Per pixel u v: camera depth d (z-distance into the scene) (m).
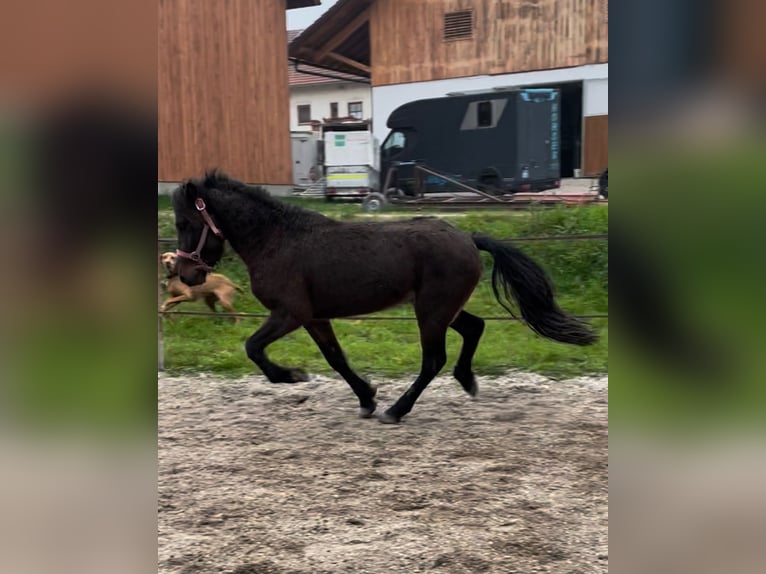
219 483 3.06
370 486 3.01
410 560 2.31
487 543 2.43
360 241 3.86
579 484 2.98
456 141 12.11
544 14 12.80
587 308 6.71
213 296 6.42
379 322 6.64
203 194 3.95
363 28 15.09
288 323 3.92
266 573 2.24
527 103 11.71
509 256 4.03
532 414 4.12
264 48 12.45
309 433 3.83
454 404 4.38
